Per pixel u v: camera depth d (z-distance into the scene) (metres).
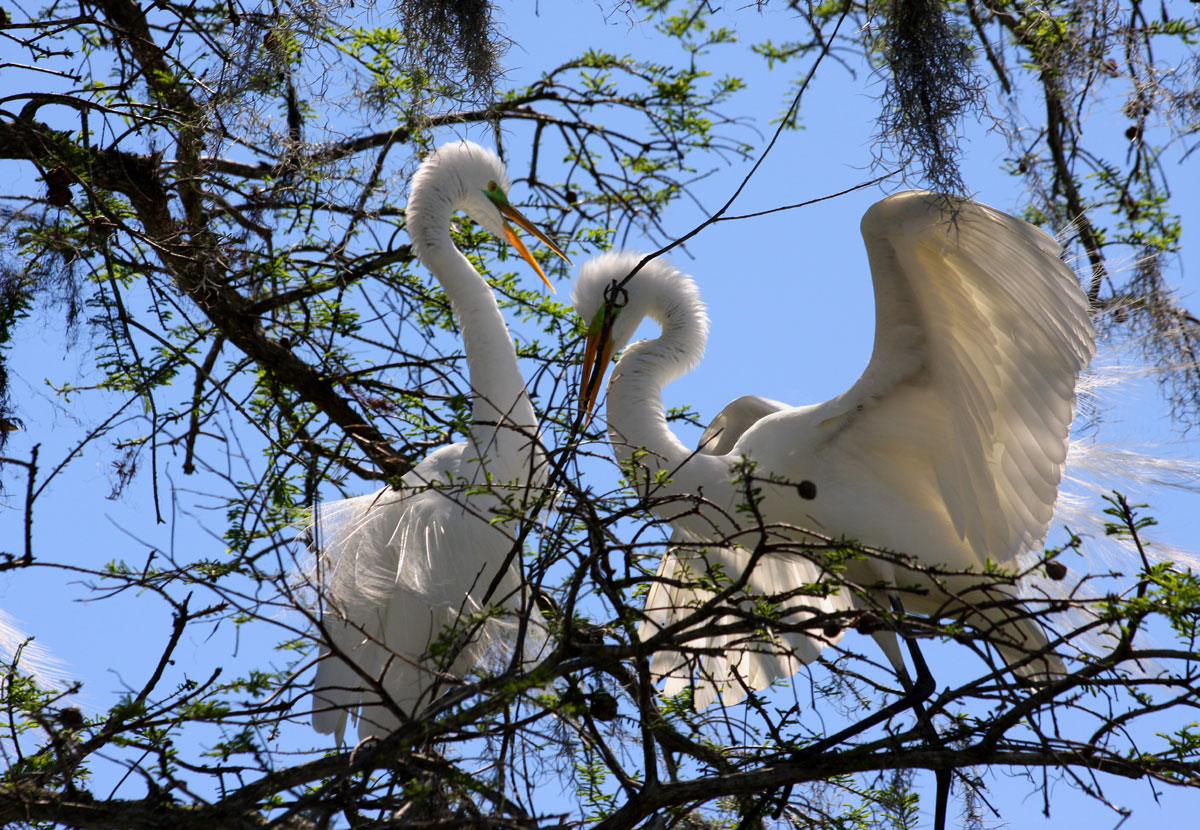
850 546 6.98
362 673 6.76
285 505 8.96
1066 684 7.11
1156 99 11.12
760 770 7.88
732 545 7.23
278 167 10.27
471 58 9.62
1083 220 11.38
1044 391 9.01
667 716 8.05
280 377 10.31
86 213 9.70
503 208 11.55
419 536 9.50
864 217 8.84
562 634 7.11
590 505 6.92
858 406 9.53
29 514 7.54
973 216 8.58
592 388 11.33
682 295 11.17
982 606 7.14
